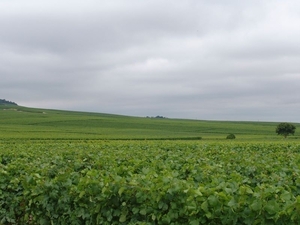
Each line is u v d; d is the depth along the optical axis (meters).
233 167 13.43
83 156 17.83
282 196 7.55
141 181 9.03
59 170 12.68
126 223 9.04
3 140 54.94
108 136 72.62
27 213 11.27
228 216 7.43
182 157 17.39
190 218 7.78
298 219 7.01
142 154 19.27
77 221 9.91
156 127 119.50
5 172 12.49
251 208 7.29
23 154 19.08
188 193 7.96
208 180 10.65
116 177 9.19
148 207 8.55
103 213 9.24
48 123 115.56
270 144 31.91
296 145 29.73
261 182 10.94
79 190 9.52
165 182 8.57
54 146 28.36
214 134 100.69
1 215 12.26
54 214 10.39
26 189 10.94
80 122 122.38
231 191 7.85
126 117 172.25
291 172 12.12
